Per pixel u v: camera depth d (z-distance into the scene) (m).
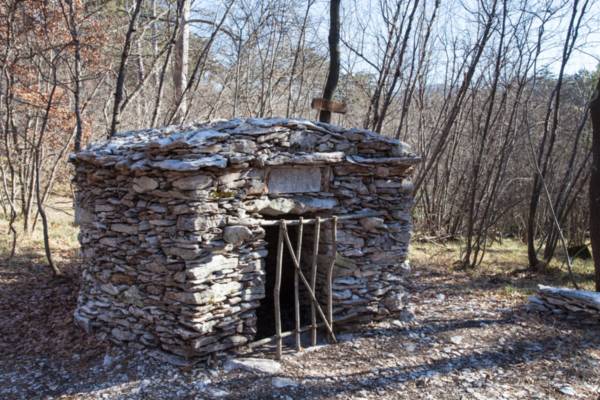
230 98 15.80
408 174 6.49
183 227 4.75
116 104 7.95
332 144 5.75
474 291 8.58
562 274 10.66
